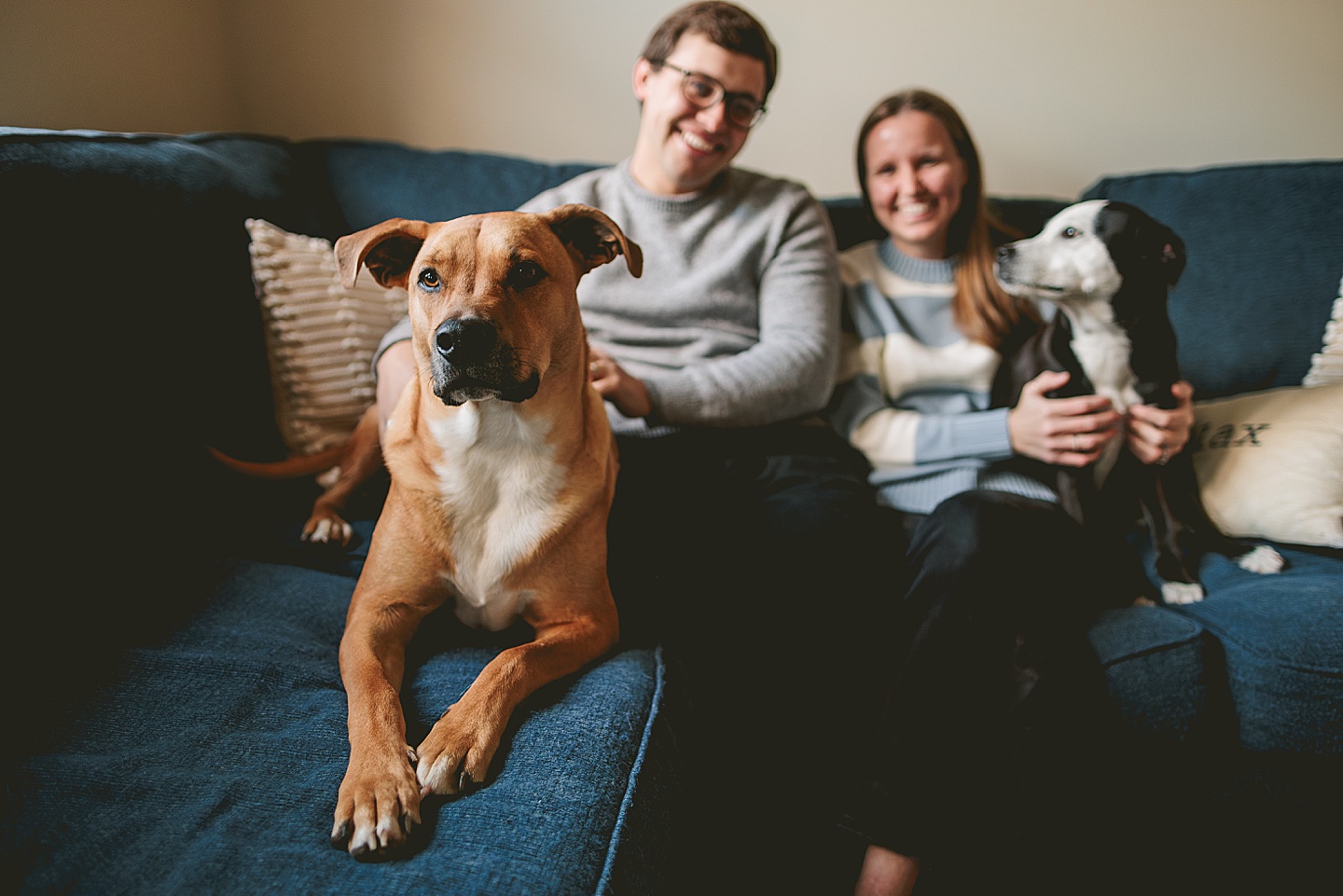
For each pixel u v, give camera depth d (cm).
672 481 148
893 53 228
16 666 103
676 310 165
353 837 81
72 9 173
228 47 228
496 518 117
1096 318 157
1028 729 128
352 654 107
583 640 115
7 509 112
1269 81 223
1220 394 190
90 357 128
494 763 94
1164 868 139
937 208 175
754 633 133
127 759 90
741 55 158
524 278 112
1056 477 162
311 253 167
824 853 139
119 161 141
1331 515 154
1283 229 190
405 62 230
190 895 74
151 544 135
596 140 235
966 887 137
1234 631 136
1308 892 137
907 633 133
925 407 178
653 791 99
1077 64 226
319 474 166
